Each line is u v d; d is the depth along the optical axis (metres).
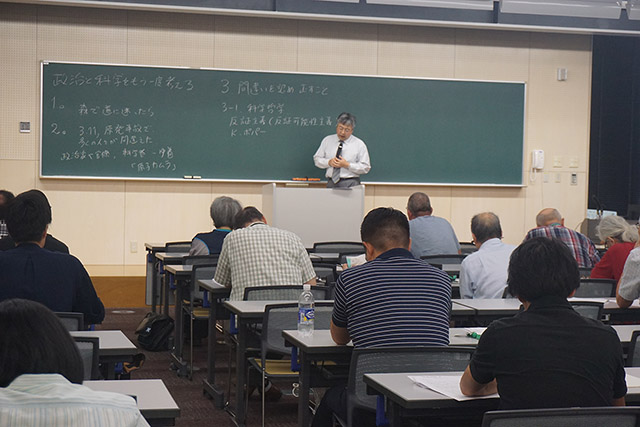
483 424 1.54
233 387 4.46
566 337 1.82
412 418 2.33
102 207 8.06
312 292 3.66
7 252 2.85
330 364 3.03
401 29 8.55
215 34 8.18
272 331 3.22
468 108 8.70
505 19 8.12
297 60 8.36
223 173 8.26
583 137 9.00
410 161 8.60
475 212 8.85
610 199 10.07
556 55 8.90
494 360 1.84
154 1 7.54
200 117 8.17
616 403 1.92
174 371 4.90
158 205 8.20
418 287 2.58
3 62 7.74
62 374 1.18
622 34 8.52
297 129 8.38
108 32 7.95
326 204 7.17
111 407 1.17
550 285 1.86
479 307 3.39
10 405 1.12
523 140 8.83
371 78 8.48
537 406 1.79
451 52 8.66
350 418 2.36
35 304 1.19
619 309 3.48
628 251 4.08
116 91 7.99
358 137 8.48
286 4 7.73
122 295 7.50
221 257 3.97
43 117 7.84
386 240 2.70
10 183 7.82
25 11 7.77
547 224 5.07
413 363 2.32
